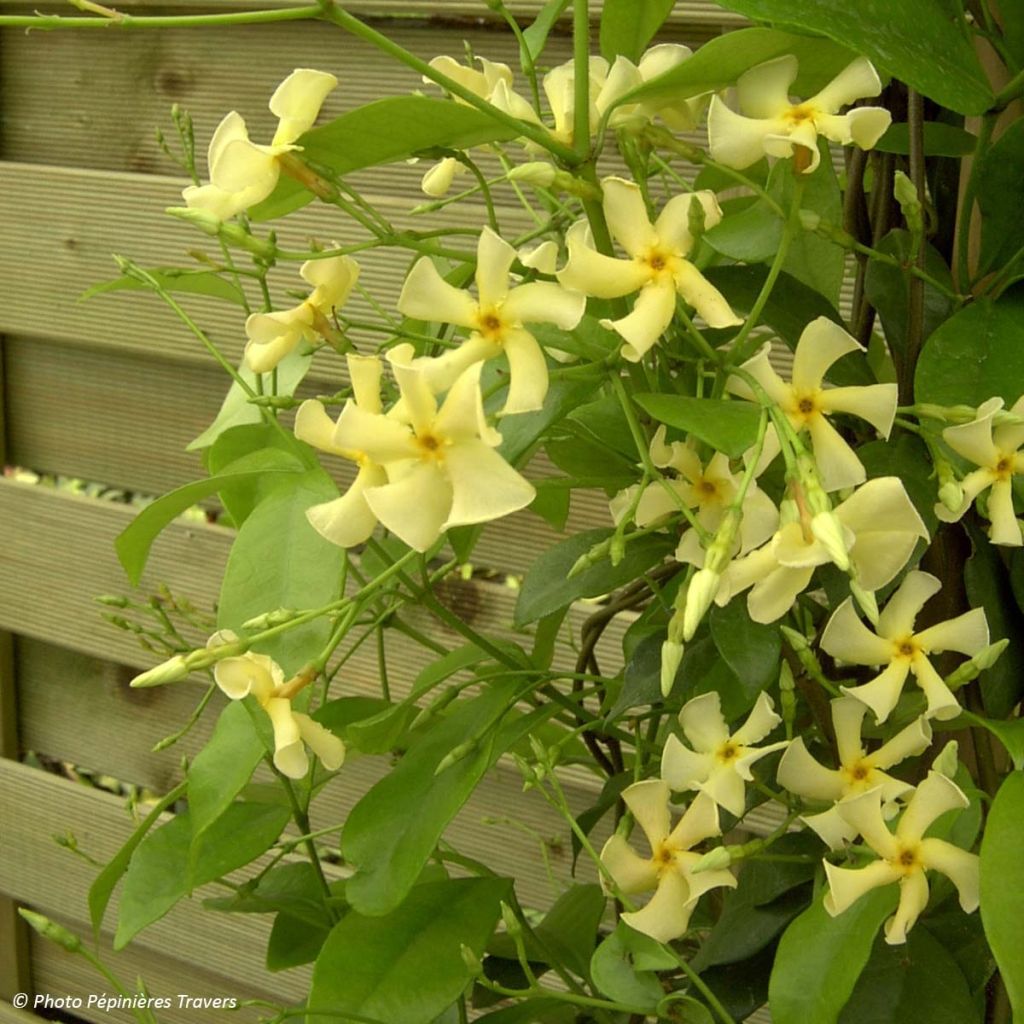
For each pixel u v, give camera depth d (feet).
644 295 0.93
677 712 1.16
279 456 1.14
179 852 1.20
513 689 1.16
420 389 0.89
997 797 0.95
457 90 0.95
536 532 1.65
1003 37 1.08
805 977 0.99
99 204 1.78
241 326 1.73
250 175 0.97
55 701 2.04
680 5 1.44
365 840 1.09
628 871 1.04
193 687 1.90
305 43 1.65
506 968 1.29
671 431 1.04
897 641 1.00
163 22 0.92
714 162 0.99
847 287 1.45
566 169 0.99
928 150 1.11
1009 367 0.98
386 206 1.63
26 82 1.83
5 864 2.10
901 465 1.02
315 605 1.06
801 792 1.01
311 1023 1.10
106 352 1.88
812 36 0.95
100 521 1.89
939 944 1.07
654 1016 1.10
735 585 0.93
